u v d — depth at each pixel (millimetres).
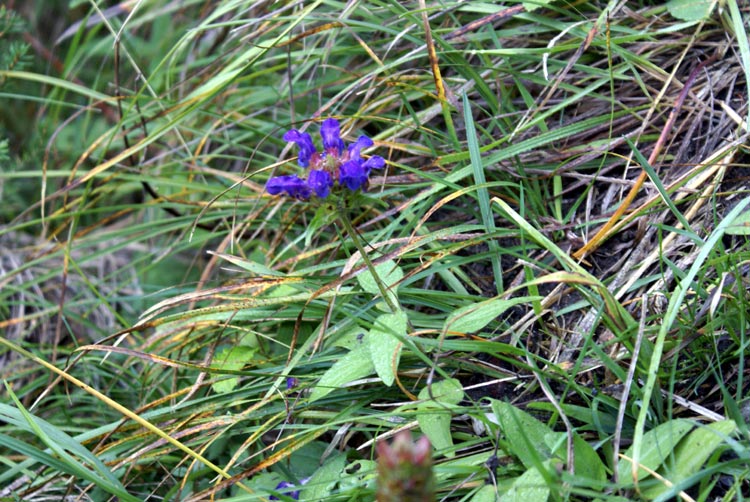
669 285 995
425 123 1107
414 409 972
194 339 1073
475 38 1100
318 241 1125
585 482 907
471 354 1001
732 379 961
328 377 971
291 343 1029
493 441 960
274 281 1017
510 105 1095
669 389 959
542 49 1058
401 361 1001
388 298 980
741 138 1007
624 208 1013
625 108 1055
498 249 1017
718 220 1004
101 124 1288
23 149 1292
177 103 1135
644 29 1082
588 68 1069
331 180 943
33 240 1248
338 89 1167
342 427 989
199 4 1313
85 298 1208
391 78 1093
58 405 1112
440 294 1021
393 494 854
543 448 931
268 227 1145
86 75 1349
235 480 963
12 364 1144
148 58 1311
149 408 1052
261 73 1137
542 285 1027
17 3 1428
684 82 1065
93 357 1129
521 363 964
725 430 911
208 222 1168
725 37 1065
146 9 1343
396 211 1050
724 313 959
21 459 1068
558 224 1045
